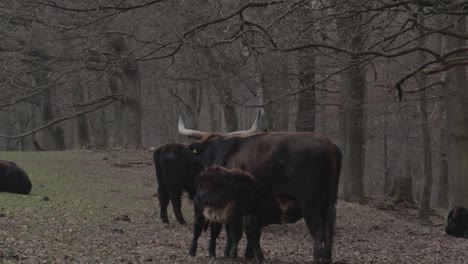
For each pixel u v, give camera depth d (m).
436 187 43.97
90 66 14.50
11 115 49.06
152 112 51.31
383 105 21.56
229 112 24.08
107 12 9.03
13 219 11.61
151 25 11.33
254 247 9.10
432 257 11.66
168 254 9.52
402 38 10.98
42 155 25.48
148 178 21.62
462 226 16.03
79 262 8.34
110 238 10.77
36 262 8.09
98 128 49.91
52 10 11.85
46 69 14.28
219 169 8.99
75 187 18.20
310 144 8.67
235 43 13.71
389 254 11.74
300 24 9.21
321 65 10.59
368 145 46.09
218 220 8.91
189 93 30.48
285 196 8.84
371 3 9.17
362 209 19.22
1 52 17.75
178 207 13.47
